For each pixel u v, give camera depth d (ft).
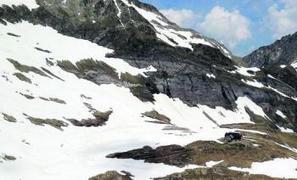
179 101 536.01
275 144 319.68
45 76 398.01
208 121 525.34
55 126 309.42
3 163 227.40
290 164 269.64
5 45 429.38
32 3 564.30
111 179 232.94
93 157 263.29
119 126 357.41
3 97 302.25
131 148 272.31
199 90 563.89
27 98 326.85
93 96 415.85
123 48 556.92
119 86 485.97
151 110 469.16
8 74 351.25
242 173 251.39
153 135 304.30
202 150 273.33
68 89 401.29
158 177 240.53
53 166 243.81
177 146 273.75
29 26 526.57
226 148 277.64
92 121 349.00
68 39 542.16
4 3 527.40
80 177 231.30
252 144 286.05
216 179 245.86
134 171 246.27
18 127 275.80
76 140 295.89
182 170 250.57
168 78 545.85
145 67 547.08
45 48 481.05
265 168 260.62
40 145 268.62
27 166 233.55
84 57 500.74
